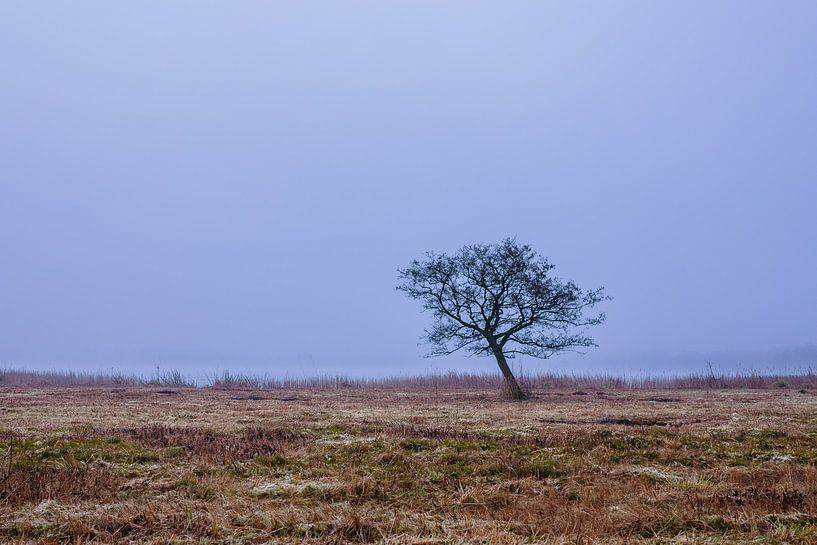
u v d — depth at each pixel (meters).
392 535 6.72
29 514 7.33
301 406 19.95
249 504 7.82
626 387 33.44
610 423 14.95
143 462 10.11
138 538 6.73
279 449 11.03
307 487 8.52
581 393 27.92
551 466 9.75
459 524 7.09
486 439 12.21
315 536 6.80
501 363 25.62
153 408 18.45
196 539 6.69
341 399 23.77
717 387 33.28
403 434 12.79
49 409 17.80
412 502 8.08
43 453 10.45
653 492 8.23
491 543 6.45
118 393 25.92
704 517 7.18
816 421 15.02
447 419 15.65
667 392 28.66
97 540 6.64
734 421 15.05
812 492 7.96
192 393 26.95
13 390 27.73
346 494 8.26
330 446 11.32
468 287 27.11
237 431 13.21
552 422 15.04
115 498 8.06
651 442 11.77
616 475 9.33
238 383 34.69
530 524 7.05
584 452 10.93
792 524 6.86
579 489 8.52
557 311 26.69
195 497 8.16
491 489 8.57
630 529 6.91
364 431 13.19
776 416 16.17
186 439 11.93
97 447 10.96
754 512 7.31
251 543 6.59
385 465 9.99
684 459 10.44
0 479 8.59
